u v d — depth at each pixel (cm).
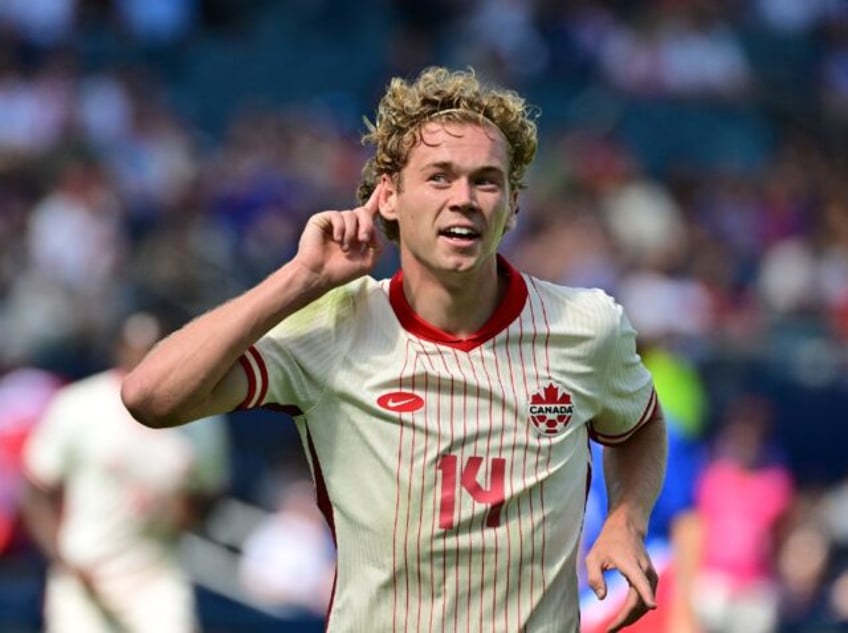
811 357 5209
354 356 1474
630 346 1544
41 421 4012
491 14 7325
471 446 1454
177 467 2961
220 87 6956
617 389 1535
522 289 1505
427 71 1585
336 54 7181
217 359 1395
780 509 3884
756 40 7738
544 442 1471
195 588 3947
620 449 1606
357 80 7125
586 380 1502
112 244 5303
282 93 7031
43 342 4578
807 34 7825
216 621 3894
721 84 7312
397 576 1459
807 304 5928
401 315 1488
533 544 1459
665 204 6309
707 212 6519
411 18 7400
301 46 7188
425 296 1483
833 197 6869
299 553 3909
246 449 4450
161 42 6950
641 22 7438
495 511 1450
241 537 4228
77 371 4491
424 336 1477
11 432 3988
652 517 2603
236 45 7106
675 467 2631
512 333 1484
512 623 1457
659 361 3456
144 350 2942
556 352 1492
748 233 6481
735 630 3844
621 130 7056
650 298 5538
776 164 7069
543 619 1468
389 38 7319
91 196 5428
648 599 1460
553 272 5625
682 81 7262
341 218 1439
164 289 4934
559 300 1516
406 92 1494
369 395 1461
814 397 4972
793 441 4941
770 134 7256
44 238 5200
